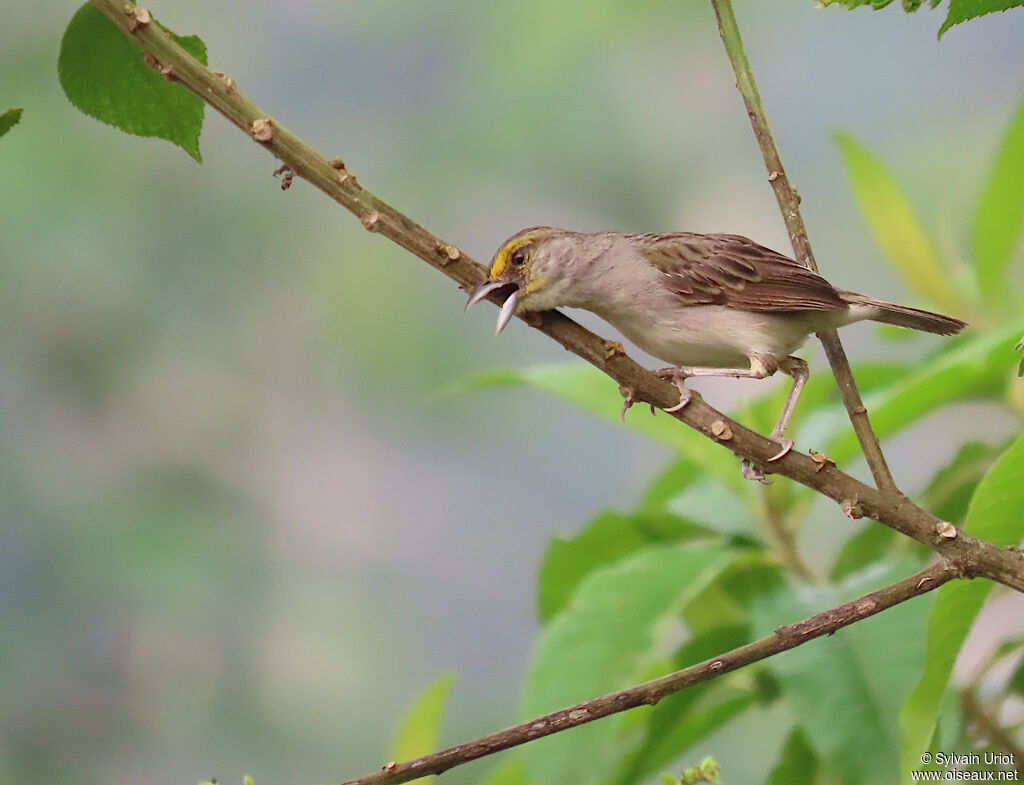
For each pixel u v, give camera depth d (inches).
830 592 208.2
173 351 577.0
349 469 601.9
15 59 538.6
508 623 606.2
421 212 600.1
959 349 237.3
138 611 516.4
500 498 621.3
